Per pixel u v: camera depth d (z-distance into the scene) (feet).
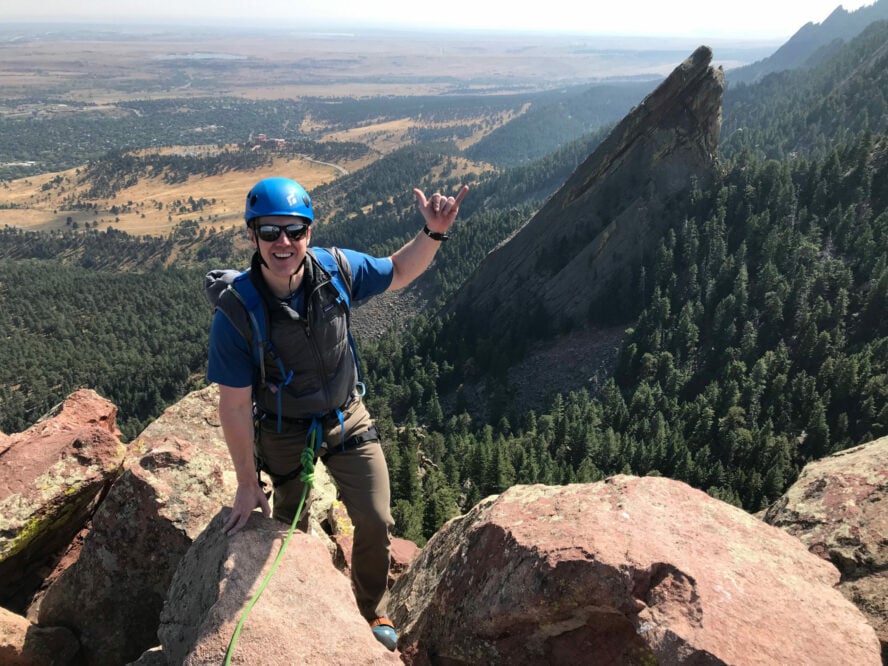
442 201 21.29
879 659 16.56
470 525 26.20
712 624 16.34
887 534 23.66
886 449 28.84
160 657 22.03
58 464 33.78
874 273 389.60
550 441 325.83
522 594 18.95
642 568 17.49
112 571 29.48
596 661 18.39
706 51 472.85
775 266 415.64
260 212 17.17
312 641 17.34
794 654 16.02
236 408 18.99
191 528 29.30
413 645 23.17
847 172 498.28
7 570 32.45
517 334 485.97
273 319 18.38
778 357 360.69
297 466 21.88
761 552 19.84
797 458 301.02
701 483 274.98
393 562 39.37
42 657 27.17
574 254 510.58
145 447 40.60
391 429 317.83
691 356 404.77
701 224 479.00
